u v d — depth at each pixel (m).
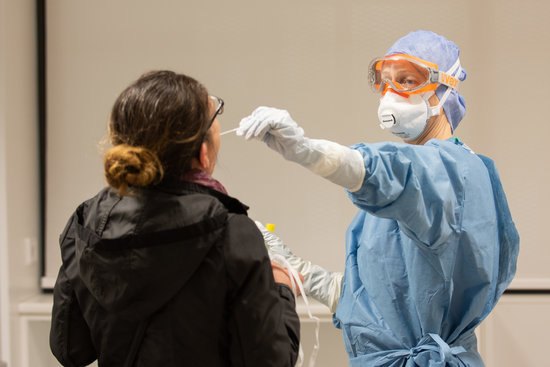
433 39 1.36
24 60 2.41
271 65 2.45
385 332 1.24
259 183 2.47
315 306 2.27
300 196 2.47
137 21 2.45
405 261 1.22
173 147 0.90
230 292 0.91
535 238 2.41
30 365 2.37
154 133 0.88
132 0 2.45
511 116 2.40
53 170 2.50
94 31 2.46
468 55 2.40
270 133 0.97
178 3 2.44
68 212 2.51
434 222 1.04
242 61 2.45
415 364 1.19
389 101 1.33
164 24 2.45
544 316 2.37
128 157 0.83
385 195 0.95
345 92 2.44
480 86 2.40
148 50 2.46
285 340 0.93
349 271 1.38
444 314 1.20
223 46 2.45
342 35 2.43
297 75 2.44
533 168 2.40
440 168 1.05
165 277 0.87
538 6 2.38
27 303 2.36
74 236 1.02
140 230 0.87
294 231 2.48
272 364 0.90
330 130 2.45
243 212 0.98
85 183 2.50
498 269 1.27
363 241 1.30
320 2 2.43
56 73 2.48
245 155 2.47
